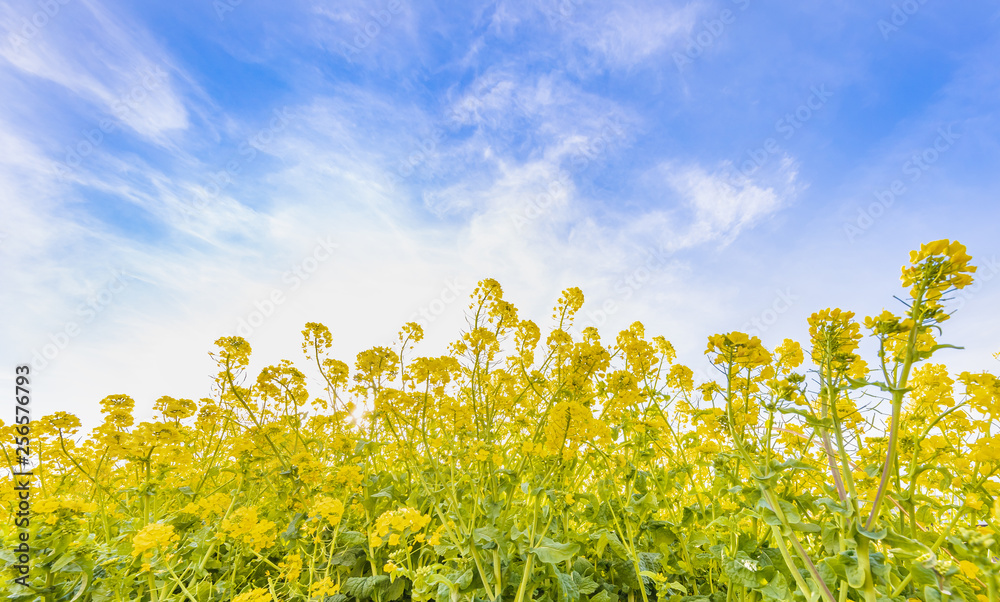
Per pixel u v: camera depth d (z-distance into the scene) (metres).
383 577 2.63
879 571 1.48
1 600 2.05
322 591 2.37
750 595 2.21
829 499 1.62
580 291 4.30
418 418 3.38
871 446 2.60
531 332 4.02
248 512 2.54
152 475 3.36
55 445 3.51
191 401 3.71
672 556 2.88
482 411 3.83
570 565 2.52
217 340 3.58
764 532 2.42
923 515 2.25
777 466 1.72
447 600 2.21
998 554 1.49
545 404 3.50
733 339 1.87
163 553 2.25
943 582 1.39
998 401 2.00
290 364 4.02
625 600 2.63
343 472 3.11
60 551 2.18
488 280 3.95
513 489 2.97
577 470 3.11
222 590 2.61
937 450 2.34
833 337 1.66
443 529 2.72
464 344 3.72
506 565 2.32
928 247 1.44
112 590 2.30
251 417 3.54
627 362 3.45
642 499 2.53
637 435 2.98
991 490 2.10
